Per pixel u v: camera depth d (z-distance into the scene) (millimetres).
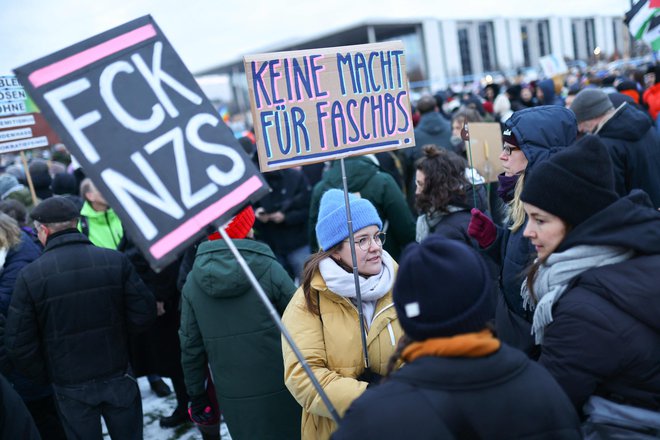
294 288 2619
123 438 2877
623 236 1505
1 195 5969
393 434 1039
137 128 1447
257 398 2578
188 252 3303
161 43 1532
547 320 1592
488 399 1075
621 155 3246
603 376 1470
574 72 15469
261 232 5301
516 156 2197
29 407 3197
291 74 1863
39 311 2686
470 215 2814
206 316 2598
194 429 3740
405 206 3898
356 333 1970
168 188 1448
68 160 9688
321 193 4082
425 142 5375
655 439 1446
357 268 1892
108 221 4070
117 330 2850
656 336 1451
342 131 1941
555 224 1620
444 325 1102
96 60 1438
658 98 5574
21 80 1359
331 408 1428
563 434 1107
